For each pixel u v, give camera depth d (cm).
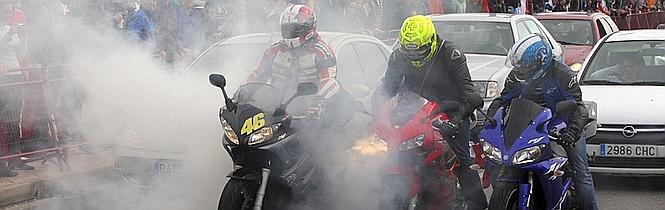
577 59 1298
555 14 1460
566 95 545
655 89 813
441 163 557
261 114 550
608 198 741
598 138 755
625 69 860
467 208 580
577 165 571
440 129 536
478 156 611
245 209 556
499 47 1109
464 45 1120
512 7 1670
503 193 530
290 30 598
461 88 566
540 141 526
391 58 577
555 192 546
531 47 533
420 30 546
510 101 562
